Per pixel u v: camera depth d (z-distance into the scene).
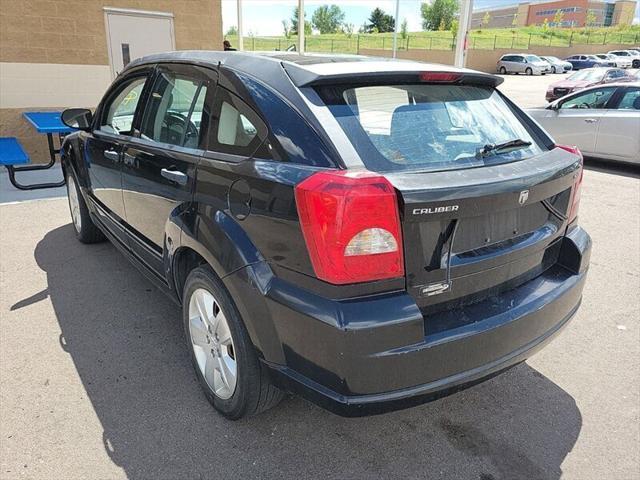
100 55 8.23
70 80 8.10
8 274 4.30
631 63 46.28
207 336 2.67
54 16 7.75
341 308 1.95
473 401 2.89
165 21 8.62
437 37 58.72
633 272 4.72
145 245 3.39
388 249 1.97
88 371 3.03
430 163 2.21
